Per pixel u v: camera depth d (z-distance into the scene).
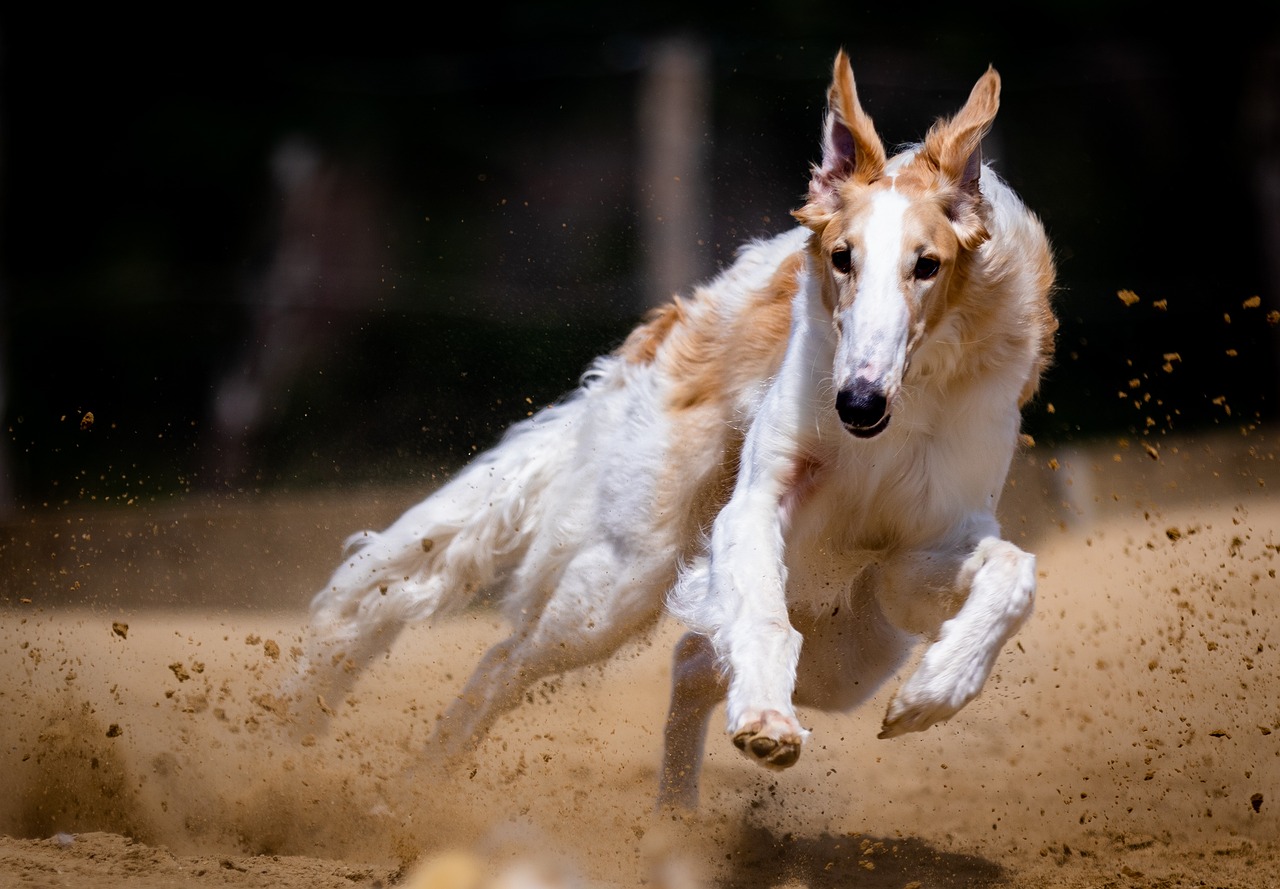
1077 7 29.92
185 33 29.78
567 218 29.25
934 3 30.02
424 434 23.61
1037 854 7.75
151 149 28.89
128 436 24.16
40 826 8.13
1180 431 24.09
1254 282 26.94
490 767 8.77
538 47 31.08
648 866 7.48
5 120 28.17
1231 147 28.33
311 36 30.92
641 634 8.79
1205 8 28.83
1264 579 13.82
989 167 8.05
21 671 11.04
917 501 7.59
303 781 8.20
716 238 27.38
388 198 29.22
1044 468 18.30
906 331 6.88
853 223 7.08
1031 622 12.93
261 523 17.41
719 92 28.05
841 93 7.45
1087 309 25.42
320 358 24.39
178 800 8.17
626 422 8.75
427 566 9.09
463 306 24.53
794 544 7.75
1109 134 29.20
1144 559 15.09
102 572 16.11
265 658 11.77
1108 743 9.80
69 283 27.45
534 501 8.99
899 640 8.52
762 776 9.39
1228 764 9.19
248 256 28.80
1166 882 7.00
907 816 8.60
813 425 7.48
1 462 22.17
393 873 7.02
